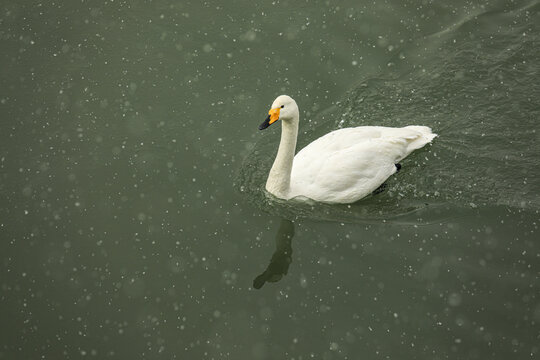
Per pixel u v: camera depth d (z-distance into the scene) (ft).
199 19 45.27
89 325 28.12
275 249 31.30
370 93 40.01
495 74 41.01
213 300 28.96
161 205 33.45
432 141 37.06
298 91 40.04
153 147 36.70
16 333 27.71
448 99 39.70
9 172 35.14
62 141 37.01
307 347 26.96
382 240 31.58
